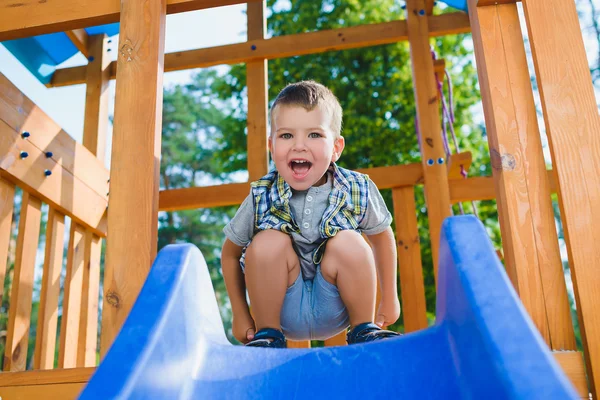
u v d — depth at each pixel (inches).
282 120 66.7
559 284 54.2
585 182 55.4
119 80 67.0
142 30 68.7
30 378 57.7
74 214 109.0
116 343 34.0
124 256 60.7
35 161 96.9
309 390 40.5
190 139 681.0
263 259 63.4
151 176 63.1
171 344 37.4
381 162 374.6
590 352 50.6
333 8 418.0
